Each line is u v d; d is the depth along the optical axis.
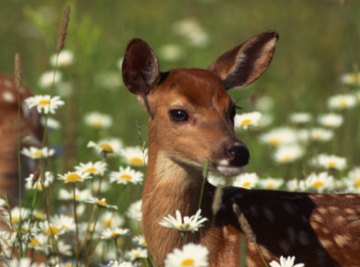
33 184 11.09
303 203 10.54
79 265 10.77
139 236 10.90
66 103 16.11
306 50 20.06
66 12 10.27
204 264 8.84
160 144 10.39
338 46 19.86
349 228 10.38
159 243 10.44
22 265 9.65
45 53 18.80
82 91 16.69
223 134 9.96
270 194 10.62
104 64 18.81
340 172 13.30
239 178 11.39
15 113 13.13
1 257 9.87
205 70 10.60
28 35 20.44
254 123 11.80
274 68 19.08
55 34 16.45
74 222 11.12
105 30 20.86
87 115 16.38
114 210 12.09
